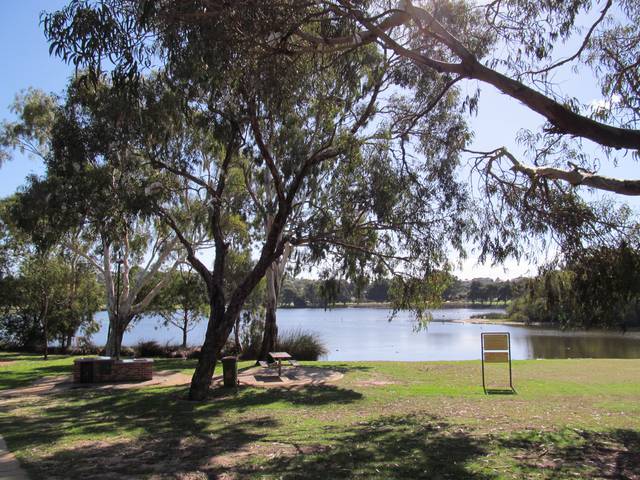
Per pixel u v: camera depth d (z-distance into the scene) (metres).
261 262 13.05
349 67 9.96
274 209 18.62
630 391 12.83
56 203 12.43
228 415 10.46
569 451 7.00
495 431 8.39
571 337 42.28
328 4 7.04
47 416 10.75
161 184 13.02
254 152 14.07
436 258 13.31
